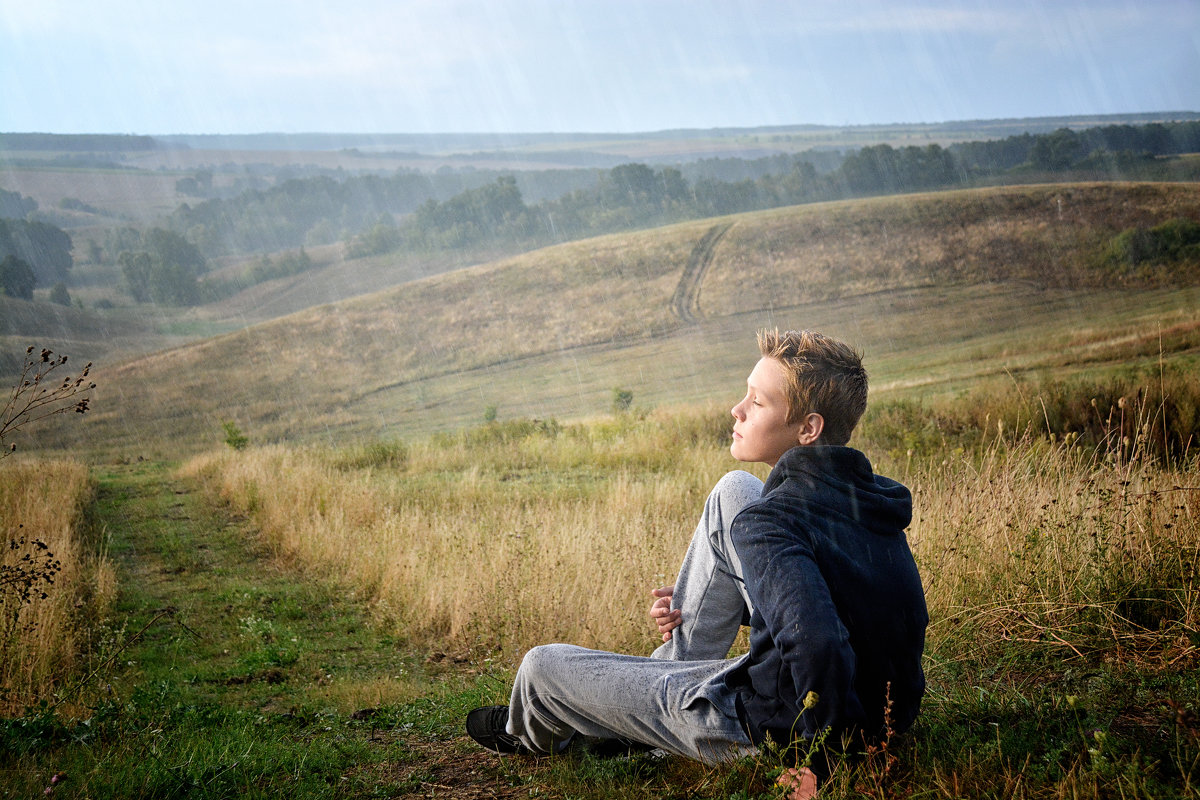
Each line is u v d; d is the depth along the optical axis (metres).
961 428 12.93
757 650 1.57
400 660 6.06
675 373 53.88
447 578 7.11
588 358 62.38
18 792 2.32
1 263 148.62
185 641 6.85
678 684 1.70
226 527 12.37
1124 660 2.37
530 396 52.84
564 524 8.47
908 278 71.62
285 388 63.97
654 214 165.25
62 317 129.00
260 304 150.12
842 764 1.43
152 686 4.95
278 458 19.98
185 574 9.56
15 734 3.01
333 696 4.71
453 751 2.60
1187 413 8.42
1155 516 3.13
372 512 11.18
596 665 1.81
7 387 67.62
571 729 1.95
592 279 84.25
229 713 3.89
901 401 16.78
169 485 18.34
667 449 16.67
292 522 10.97
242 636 6.90
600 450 17.77
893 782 1.52
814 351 1.59
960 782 1.54
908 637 1.53
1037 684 2.35
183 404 61.38
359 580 8.38
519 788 1.96
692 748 1.67
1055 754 1.58
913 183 161.00
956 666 2.66
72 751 2.89
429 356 68.75
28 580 5.43
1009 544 3.35
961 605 3.13
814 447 1.57
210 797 2.24
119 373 73.44
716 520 1.77
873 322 59.81
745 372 51.41
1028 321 53.28
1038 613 2.83
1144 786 1.37
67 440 50.34
